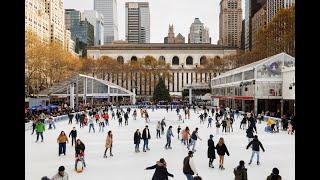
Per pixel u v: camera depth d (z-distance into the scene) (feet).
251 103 211.00
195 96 402.31
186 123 163.32
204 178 56.59
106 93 288.71
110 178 56.49
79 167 60.75
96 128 142.41
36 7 494.59
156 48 605.31
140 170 62.75
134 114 183.93
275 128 138.92
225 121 124.36
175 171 61.31
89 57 576.20
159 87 372.99
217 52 602.85
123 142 101.71
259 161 71.31
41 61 302.04
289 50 320.09
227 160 72.79
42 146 92.53
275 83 193.47
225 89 296.92
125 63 551.18
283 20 336.49
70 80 265.95
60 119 175.94
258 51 389.39
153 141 103.30
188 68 580.71
